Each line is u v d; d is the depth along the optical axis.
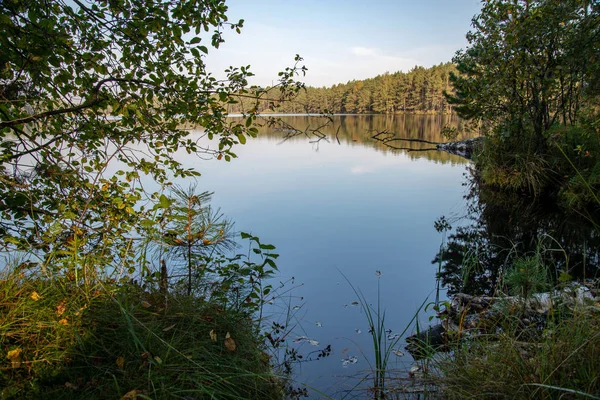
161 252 2.91
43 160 2.83
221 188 8.98
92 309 2.10
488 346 2.13
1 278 2.12
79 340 1.84
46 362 1.76
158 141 3.30
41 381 1.68
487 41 8.03
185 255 2.89
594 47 7.07
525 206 7.82
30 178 2.85
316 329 3.15
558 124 8.67
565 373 1.71
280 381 2.38
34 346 1.82
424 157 15.65
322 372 2.58
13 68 2.65
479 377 1.92
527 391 1.70
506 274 3.73
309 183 9.85
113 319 2.05
